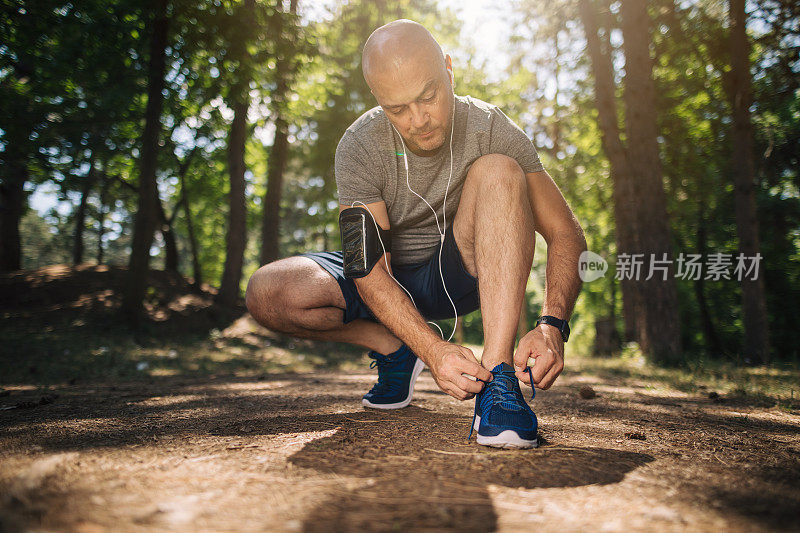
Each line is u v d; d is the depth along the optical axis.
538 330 1.73
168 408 2.58
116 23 9.58
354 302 2.25
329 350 10.98
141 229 10.24
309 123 16.69
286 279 2.33
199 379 5.62
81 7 9.21
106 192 19.50
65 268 12.62
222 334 11.02
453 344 1.73
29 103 9.05
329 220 21.73
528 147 2.05
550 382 1.68
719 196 15.64
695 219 16.55
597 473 1.32
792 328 16.86
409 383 2.41
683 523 0.97
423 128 1.80
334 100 16.06
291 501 1.06
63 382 5.26
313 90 14.91
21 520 0.92
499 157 1.93
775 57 10.95
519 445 1.55
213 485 1.17
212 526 0.92
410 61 1.67
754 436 1.99
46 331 9.55
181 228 23.31
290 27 11.55
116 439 1.69
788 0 10.02
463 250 2.12
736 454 1.62
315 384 4.26
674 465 1.43
